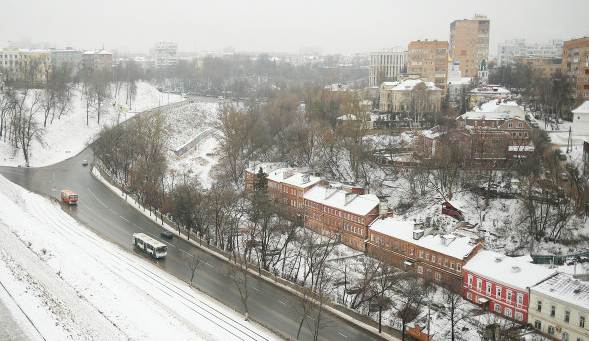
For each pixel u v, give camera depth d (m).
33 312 89.88
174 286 120.38
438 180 178.50
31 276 103.56
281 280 127.94
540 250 140.25
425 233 137.75
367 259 143.50
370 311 118.19
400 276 124.19
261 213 156.12
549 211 150.88
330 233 149.12
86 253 131.00
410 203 172.88
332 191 165.50
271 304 118.44
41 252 120.94
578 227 144.62
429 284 127.69
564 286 108.06
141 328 95.88
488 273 118.44
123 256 135.62
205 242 153.25
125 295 108.69
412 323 111.62
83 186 199.00
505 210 157.00
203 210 159.12
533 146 189.75
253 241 143.12
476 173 174.75
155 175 187.38
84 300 103.56
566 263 130.50
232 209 164.88
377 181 188.75
